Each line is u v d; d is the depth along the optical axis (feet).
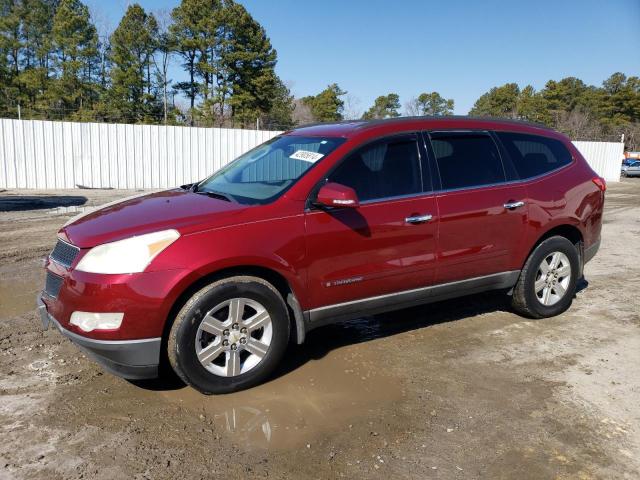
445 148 14.96
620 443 10.37
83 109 150.92
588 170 17.94
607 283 21.81
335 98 214.69
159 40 156.76
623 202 59.11
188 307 11.21
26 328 15.78
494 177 15.55
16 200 47.29
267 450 9.96
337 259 12.85
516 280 16.40
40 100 158.61
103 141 60.29
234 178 14.98
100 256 10.96
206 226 11.48
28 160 58.34
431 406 11.66
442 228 14.32
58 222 34.65
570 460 9.81
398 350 14.66
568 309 18.34
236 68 154.40
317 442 10.25
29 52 169.78
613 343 15.35
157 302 10.82
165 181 63.26
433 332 16.06
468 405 11.73
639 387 12.67
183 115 157.28
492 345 15.10
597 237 18.20
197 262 11.08
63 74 155.84
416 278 14.19
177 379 12.76
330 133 14.40
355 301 13.43
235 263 11.51
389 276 13.67
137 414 11.12
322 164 13.03
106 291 10.67
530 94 271.69
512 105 266.16
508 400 11.98
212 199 13.29
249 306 12.09
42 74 157.89
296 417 11.12
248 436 10.40
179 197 13.98
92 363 13.47
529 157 16.58
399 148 14.21
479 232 15.02
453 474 9.39
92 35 159.74
